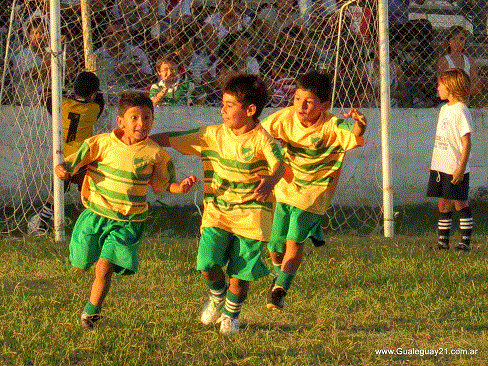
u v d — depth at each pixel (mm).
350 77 33969
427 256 24984
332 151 17719
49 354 14359
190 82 34125
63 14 33250
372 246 27000
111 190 16000
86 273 21469
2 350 14586
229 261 16016
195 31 34688
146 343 15266
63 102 26781
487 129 36969
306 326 17078
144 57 34188
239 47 34188
